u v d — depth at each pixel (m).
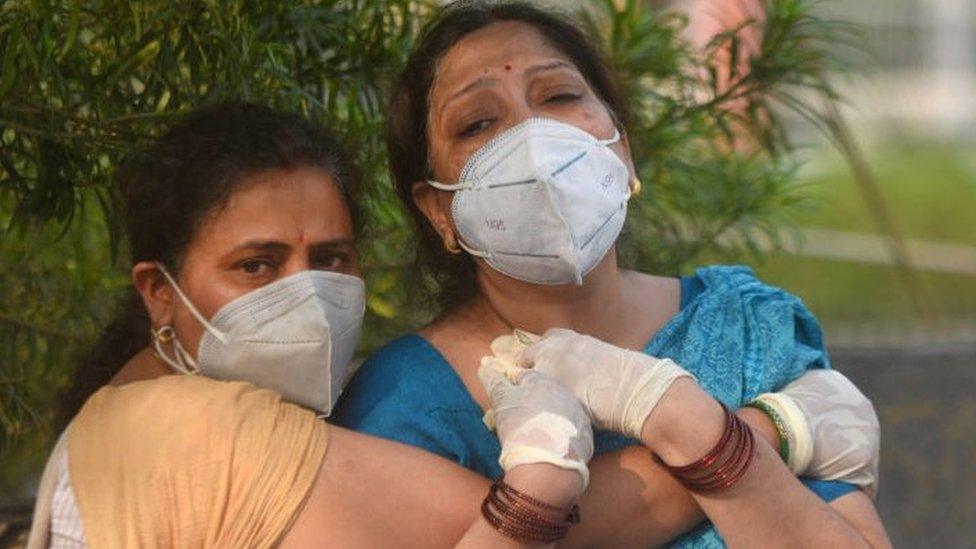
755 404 3.80
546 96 3.84
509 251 3.75
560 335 3.72
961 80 16.62
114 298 4.87
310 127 3.80
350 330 3.73
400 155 4.04
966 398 6.31
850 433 3.82
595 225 3.70
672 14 5.22
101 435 3.52
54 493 3.52
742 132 5.54
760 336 3.93
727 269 4.16
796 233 5.79
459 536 3.54
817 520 3.61
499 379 3.70
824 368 4.00
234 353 3.65
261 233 3.63
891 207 11.98
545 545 3.45
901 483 6.29
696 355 3.90
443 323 4.04
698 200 5.36
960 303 9.20
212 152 3.66
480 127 3.84
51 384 4.98
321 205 3.69
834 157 12.77
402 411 3.82
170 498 3.43
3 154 4.33
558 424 3.48
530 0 4.15
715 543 3.74
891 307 8.91
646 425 3.58
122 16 4.22
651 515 3.70
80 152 4.30
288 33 4.41
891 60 16.48
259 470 3.44
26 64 4.07
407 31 4.53
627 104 4.17
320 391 3.70
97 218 5.09
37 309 4.91
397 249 5.00
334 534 3.44
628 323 3.99
